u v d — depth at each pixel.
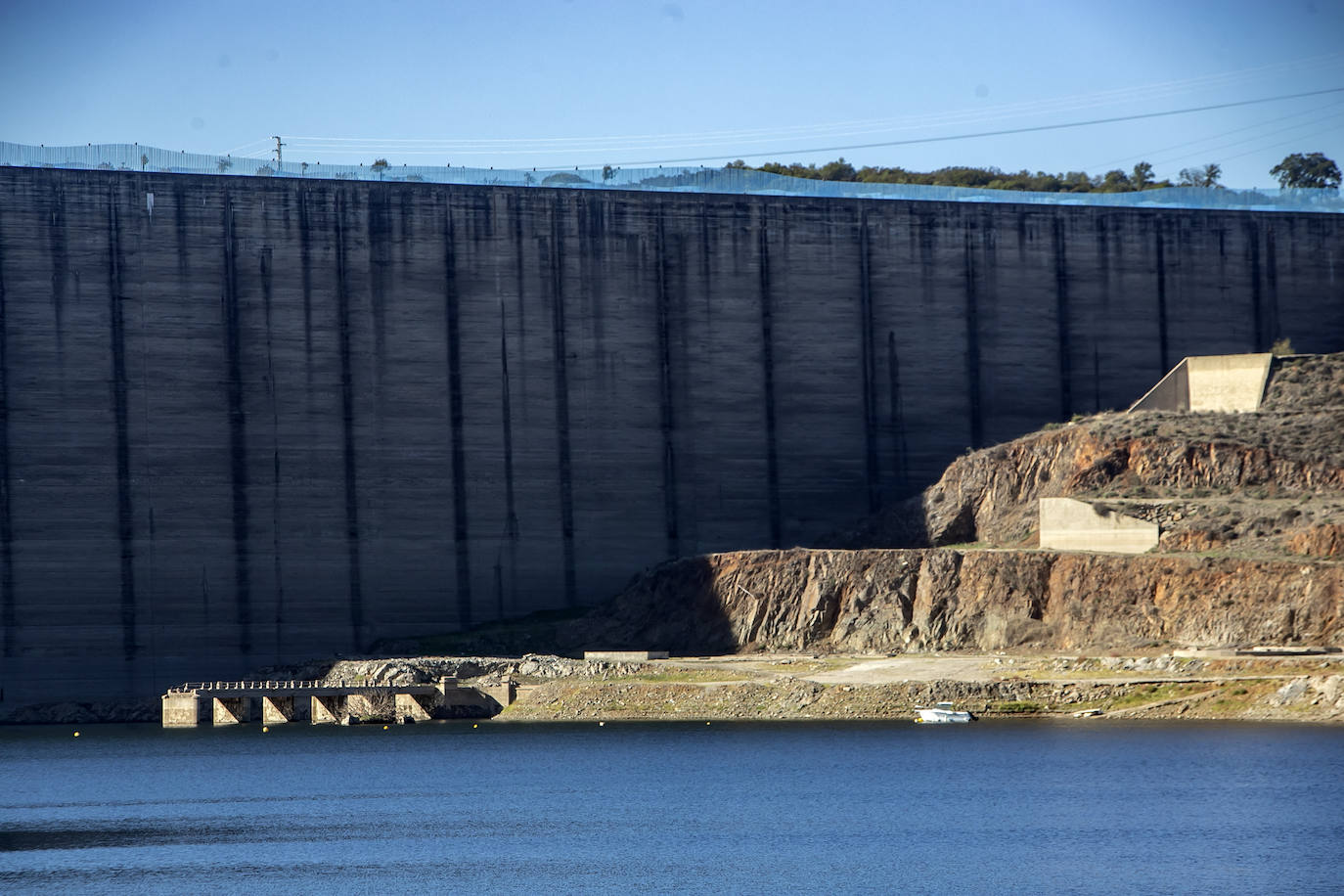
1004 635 115.50
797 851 74.50
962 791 85.88
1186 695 101.25
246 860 75.38
